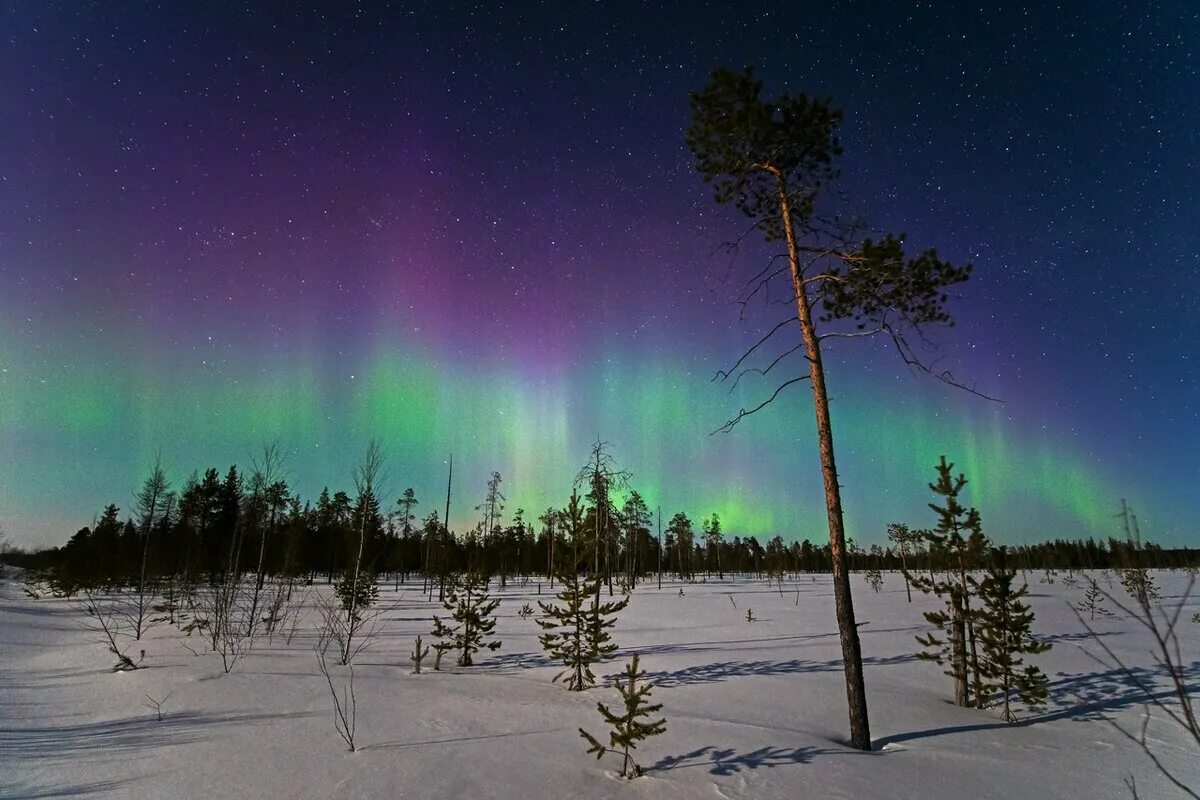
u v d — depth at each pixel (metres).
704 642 20.91
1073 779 8.29
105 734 9.33
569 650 14.07
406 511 70.56
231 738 8.99
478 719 10.22
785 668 15.97
